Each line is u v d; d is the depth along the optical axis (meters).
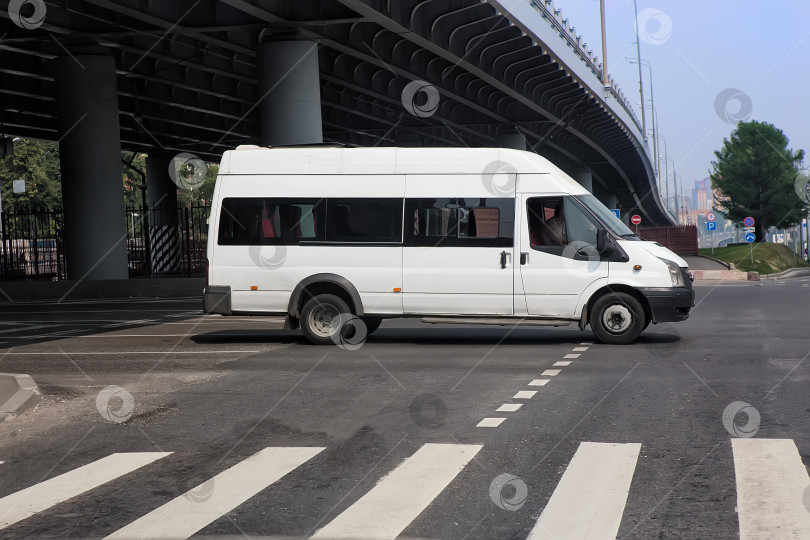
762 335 14.46
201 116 43.38
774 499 5.43
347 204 14.20
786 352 12.20
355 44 29.23
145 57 32.47
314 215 14.26
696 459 6.44
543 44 35.28
